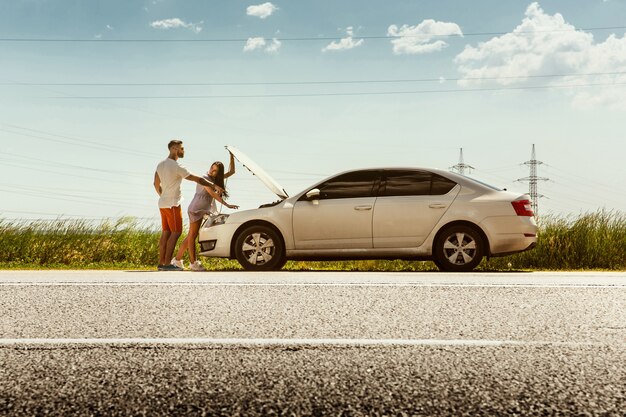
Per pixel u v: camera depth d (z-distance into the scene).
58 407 2.93
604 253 12.91
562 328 4.77
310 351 4.03
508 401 3.02
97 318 5.18
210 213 11.23
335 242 10.37
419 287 7.06
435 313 5.42
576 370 3.57
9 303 5.94
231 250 10.64
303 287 7.09
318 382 3.35
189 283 7.45
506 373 3.51
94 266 13.56
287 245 10.48
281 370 3.58
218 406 2.95
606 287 7.04
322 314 5.38
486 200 10.10
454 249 10.12
